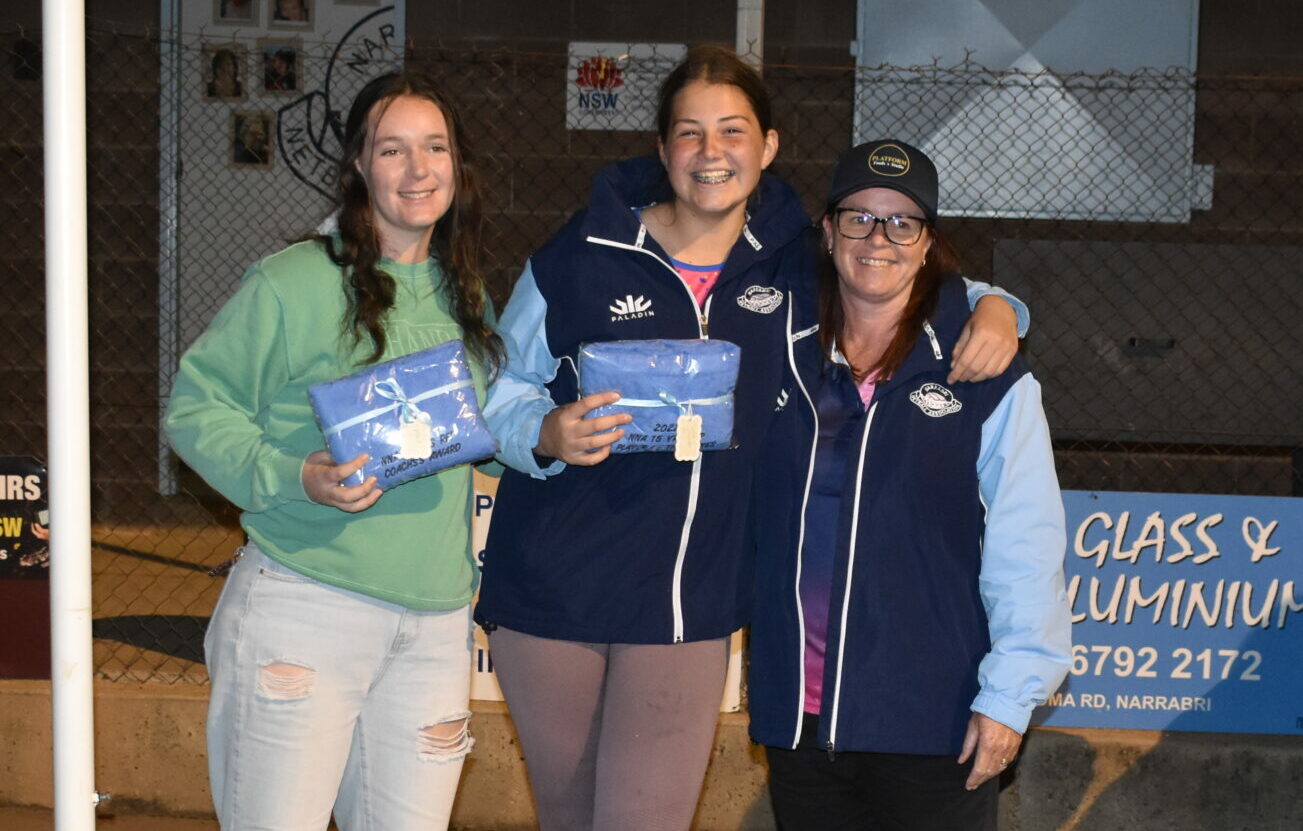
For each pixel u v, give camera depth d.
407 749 2.47
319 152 6.92
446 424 2.29
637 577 2.51
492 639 2.66
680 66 2.59
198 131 6.91
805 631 2.43
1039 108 6.45
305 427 2.39
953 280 2.46
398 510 2.39
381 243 2.46
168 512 6.89
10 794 4.09
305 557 2.35
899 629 2.38
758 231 2.60
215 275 6.96
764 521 2.51
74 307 2.31
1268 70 6.51
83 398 2.33
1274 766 3.89
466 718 2.54
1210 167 6.52
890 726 2.38
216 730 2.41
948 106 6.47
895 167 2.33
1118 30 6.42
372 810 2.50
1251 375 6.57
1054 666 2.35
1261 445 6.59
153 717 4.07
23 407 6.95
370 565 2.37
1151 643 3.95
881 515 2.38
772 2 6.61
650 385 2.37
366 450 2.25
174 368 6.93
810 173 6.68
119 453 6.91
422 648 2.46
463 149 2.51
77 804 2.37
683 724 2.54
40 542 4.11
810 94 6.64
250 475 2.29
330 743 2.39
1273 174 6.53
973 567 2.44
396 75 2.44
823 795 2.56
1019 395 2.38
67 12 2.27
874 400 2.39
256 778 2.36
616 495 2.52
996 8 6.44
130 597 5.48
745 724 3.97
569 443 2.38
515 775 4.04
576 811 2.64
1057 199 6.49
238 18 6.86
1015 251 6.57
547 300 2.60
